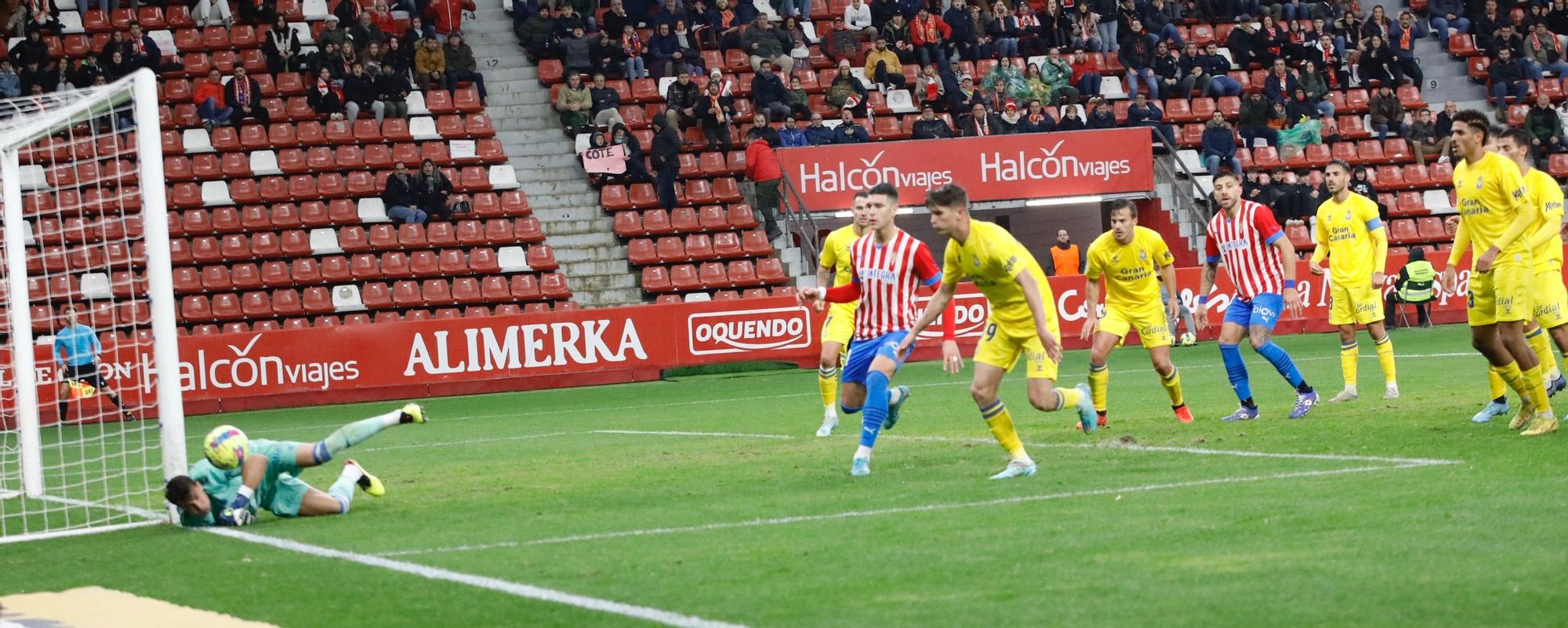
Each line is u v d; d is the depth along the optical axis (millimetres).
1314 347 27922
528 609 7480
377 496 11930
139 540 10625
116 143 12883
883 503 10594
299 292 31578
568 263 33312
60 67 32906
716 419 19328
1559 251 13148
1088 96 37562
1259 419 15539
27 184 30547
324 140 34375
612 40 36375
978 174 33875
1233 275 15594
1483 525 8570
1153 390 20516
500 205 33625
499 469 14328
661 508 10906
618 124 34594
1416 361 23062
